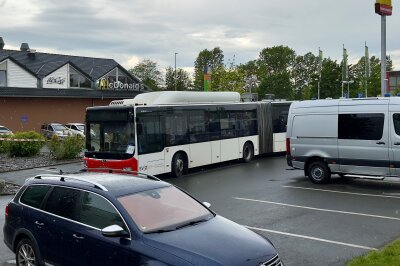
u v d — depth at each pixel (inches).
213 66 4347.9
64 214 269.3
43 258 274.7
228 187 635.5
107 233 231.9
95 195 261.0
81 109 1862.7
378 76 2657.5
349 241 367.9
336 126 610.2
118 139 653.9
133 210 248.2
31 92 1686.8
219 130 837.2
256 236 249.0
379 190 581.9
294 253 339.9
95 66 2111.2
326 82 2503.7
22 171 852.6
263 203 522.3
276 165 856.9
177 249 221.3
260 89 3597.4
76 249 255.3
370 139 581.3
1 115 1633.9
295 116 650.8
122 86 2053.4
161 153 700.0
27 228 285.1
